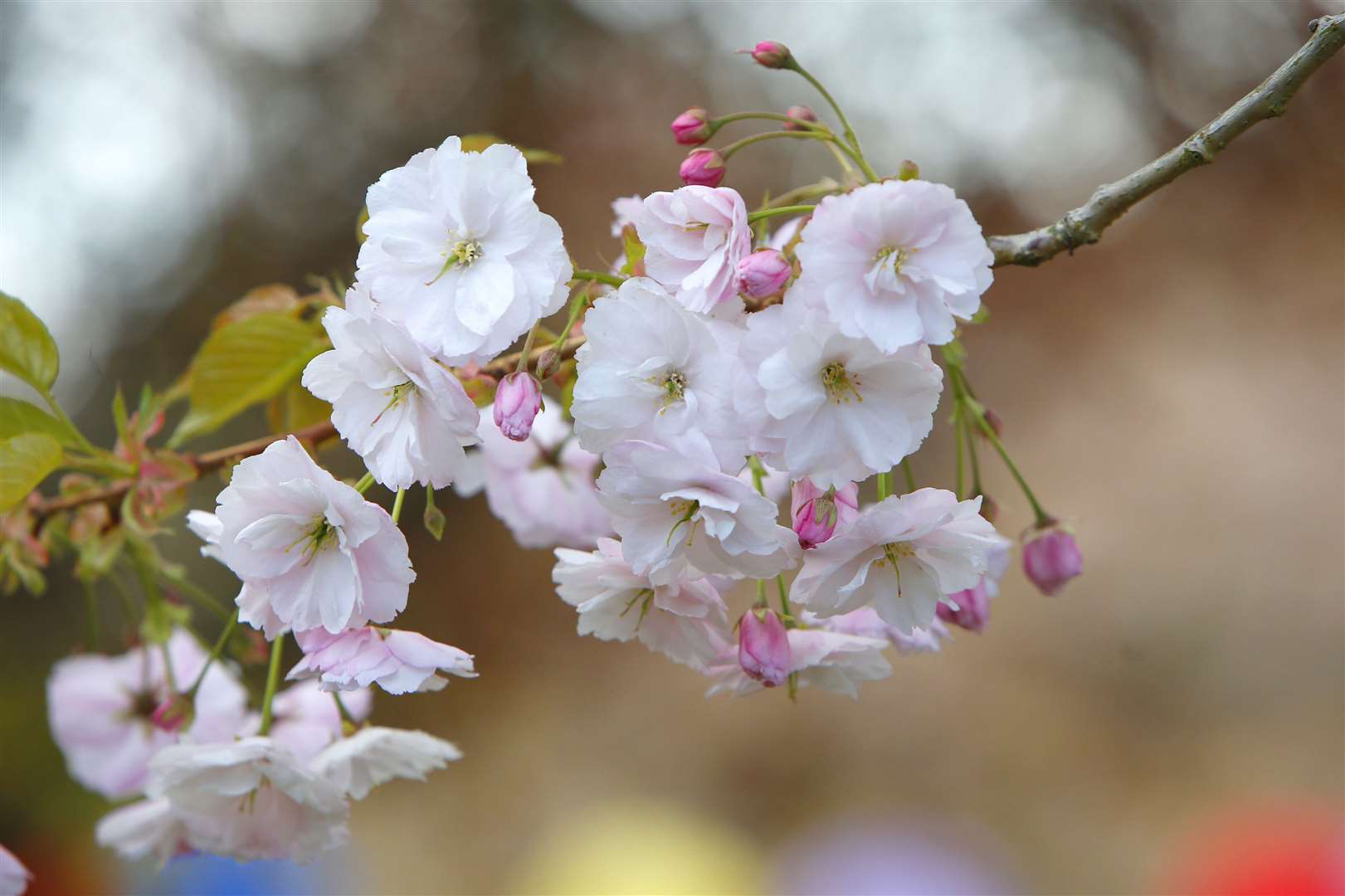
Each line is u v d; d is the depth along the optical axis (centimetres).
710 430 104
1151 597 547
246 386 179
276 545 115
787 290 108
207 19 613
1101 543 561
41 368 159
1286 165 596
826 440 105
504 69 629
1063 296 602
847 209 104
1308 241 593
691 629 129
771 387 102
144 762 198
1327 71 582
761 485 131
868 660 138
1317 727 495
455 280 109
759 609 128
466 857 493
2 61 570
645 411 106
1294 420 576
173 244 607
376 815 518
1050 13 606
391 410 112
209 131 614
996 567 155
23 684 494
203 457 169
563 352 131
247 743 140
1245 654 527
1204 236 607
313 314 215
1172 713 516
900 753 523
